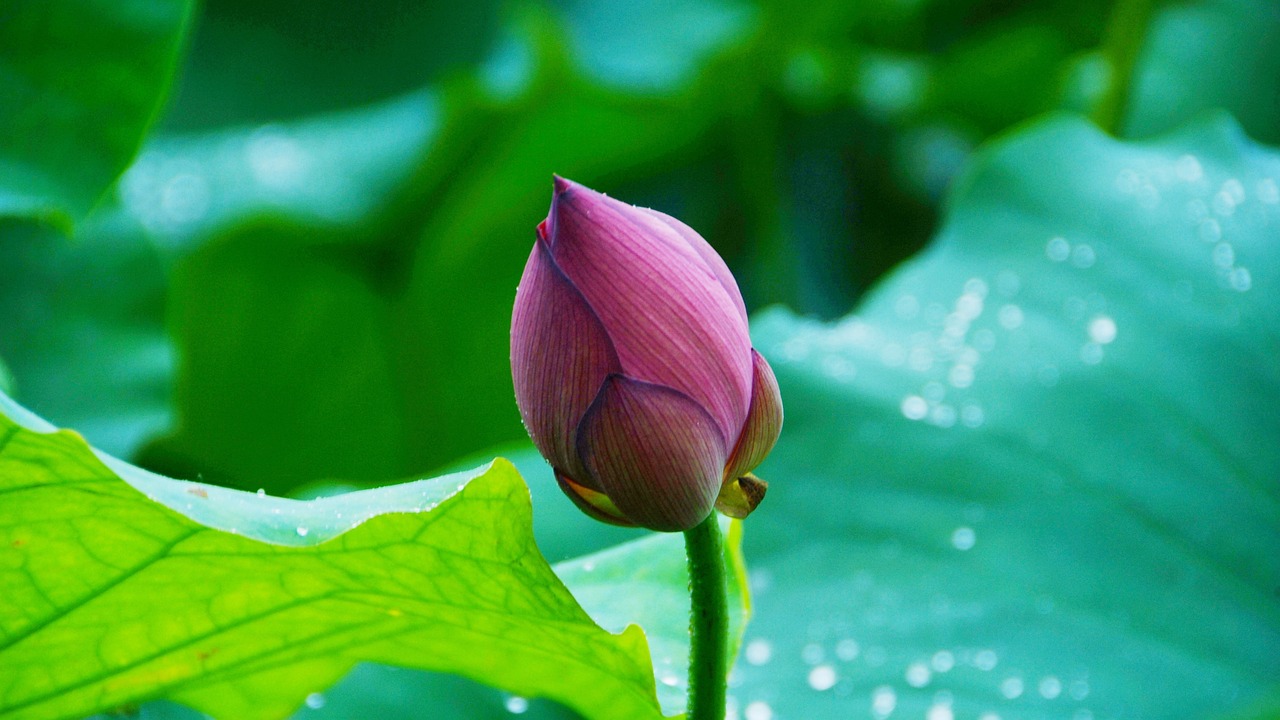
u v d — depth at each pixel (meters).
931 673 1.61
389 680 1.64
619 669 1.33
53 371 2.12
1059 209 2.16
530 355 1.27
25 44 1.75
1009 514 1.77
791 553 1.78
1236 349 1.92
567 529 1.73
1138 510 1.77
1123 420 1.86
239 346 2.98
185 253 2.89
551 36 2.69
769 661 1.65
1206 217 2.12
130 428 2.12
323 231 2.94
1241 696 1.57
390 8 2.62
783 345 2.04
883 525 1.78
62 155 1.75
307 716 1.58
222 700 1.42
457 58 2.63
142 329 2.21
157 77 1.77
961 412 1.89
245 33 2.59
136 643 1.36
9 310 2.13
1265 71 2.98
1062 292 2.04
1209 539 1.73
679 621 1.41
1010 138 2.25
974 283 2.10
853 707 1.59
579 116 2.91
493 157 2.96
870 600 1.70
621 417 1.26
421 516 1.28
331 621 1.35
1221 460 1.81
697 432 1.27
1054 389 1.90
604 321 1.26
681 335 1.27
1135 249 2.08
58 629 1.34
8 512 1.28
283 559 1.30
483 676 1.40
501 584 1.30
